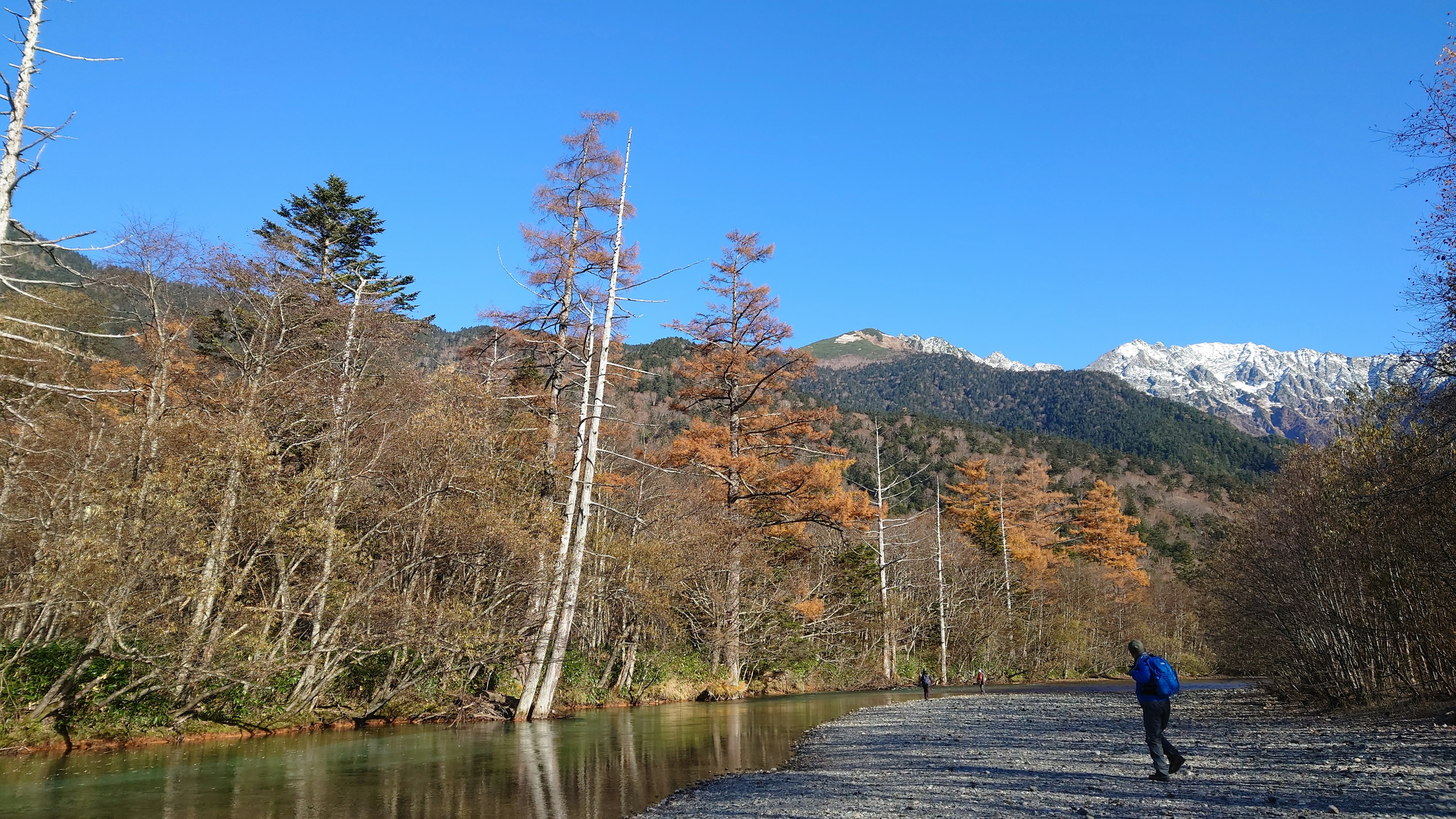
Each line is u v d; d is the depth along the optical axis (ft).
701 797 34.91
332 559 60.85
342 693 64.64
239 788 36.04
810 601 112.88
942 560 173.58
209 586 51.90
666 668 98.12
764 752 50.24
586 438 80.02
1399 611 56.44
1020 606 181.88
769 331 106.32
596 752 49.60
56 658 46.55
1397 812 23.97
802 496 106.01
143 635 50.44
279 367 70.54
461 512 69.36
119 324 77.61
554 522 76.59
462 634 64.08
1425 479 49.47
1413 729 42.63
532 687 68.85
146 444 55.77
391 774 40.29
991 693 114.73
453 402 76.89
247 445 54.80
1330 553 60.59
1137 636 201.26
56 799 33.17
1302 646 68.59
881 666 139.44
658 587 89.04
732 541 99.25
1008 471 318.45
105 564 47.09
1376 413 57.11
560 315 82.07
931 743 52.44
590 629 92.73
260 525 57.11
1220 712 67.82
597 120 82.07
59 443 59.36
